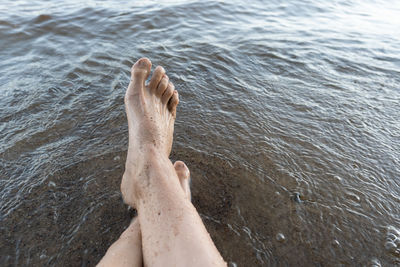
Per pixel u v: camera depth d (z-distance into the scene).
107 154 1.57
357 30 3.69
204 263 0.90
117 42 2.83
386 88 2.40
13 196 1.31
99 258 1.11
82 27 3.08
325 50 2.99
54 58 2.46
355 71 2.63
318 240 1.22
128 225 1.23
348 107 2.13
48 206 1.28
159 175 1.17
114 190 1.38
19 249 1.11
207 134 1.78
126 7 3.73
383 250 1.19
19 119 1.75
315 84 2.39
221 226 1.25
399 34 3.62
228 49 2.82
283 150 1.70
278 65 2.63
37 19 3.16
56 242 1.15
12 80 2.11
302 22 3.86
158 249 0.97
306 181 1.50
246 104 2.08
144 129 1.41
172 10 3.72
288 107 2.09
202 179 1.47
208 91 2.19
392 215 1.34
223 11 3.94
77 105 1.92
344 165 1.62
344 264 1.14
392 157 1.69
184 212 1.04
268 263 1.12
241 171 1.53
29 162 1.48
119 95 2.05
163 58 2.57
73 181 1.40
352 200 1.41
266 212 1.32
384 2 5.21
